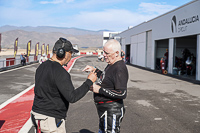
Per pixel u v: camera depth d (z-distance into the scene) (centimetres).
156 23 1666
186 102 616
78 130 386
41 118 199
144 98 668
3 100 621
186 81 1057
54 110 202
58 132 209
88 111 514
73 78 1129
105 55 237
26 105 565
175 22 1330
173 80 1094
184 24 1216
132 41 2456
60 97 203
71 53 220
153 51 1741
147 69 1772
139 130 388
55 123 203
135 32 2312
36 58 2712
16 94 707
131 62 2519
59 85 192
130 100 638
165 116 476
